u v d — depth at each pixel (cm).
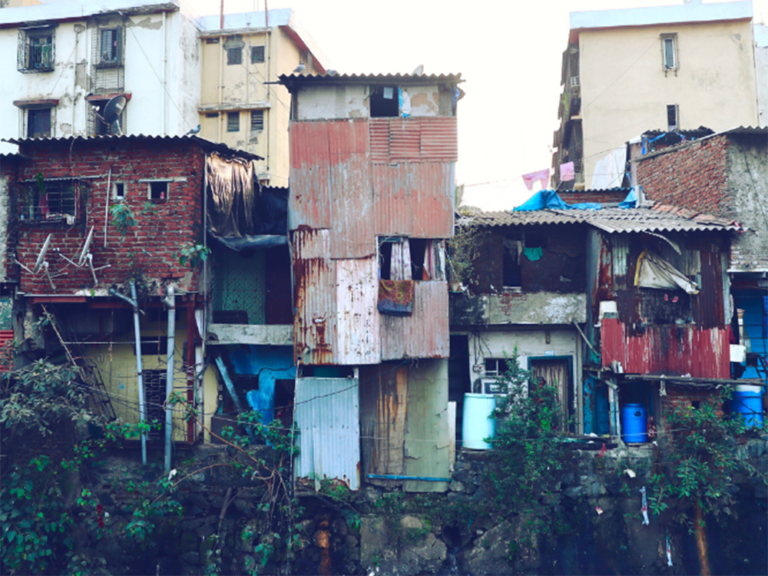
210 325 1475
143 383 1405
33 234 1423
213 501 1420
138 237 1407
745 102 2495
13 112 2409
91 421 1324
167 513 1411
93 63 2362
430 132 1395
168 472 1390
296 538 1343
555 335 1598
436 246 1403
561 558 1356
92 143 1423
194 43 2441
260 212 1703
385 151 1391
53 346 1483
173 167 1410
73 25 2395
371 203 1386
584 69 2569
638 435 1451
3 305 1407
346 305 1377
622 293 1430
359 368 1434
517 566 1359
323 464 1392
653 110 2522
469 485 1397
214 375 1502
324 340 1376
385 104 1455
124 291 1398
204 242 1448
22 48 2402
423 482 1407
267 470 1418
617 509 1371
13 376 1334
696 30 2534
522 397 1442
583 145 2552
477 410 1427
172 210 1402
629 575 1342
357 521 1378
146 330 1513
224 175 1545
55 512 1357
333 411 1392
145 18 2353
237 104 2430
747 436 1405
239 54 2469
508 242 1587
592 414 1549
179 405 1450
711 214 1520
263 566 1347
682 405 1396
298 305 1384
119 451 1448
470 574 1363
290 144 1396
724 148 1473
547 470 1355
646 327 1424
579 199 2077
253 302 1562
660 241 1437
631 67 2548
